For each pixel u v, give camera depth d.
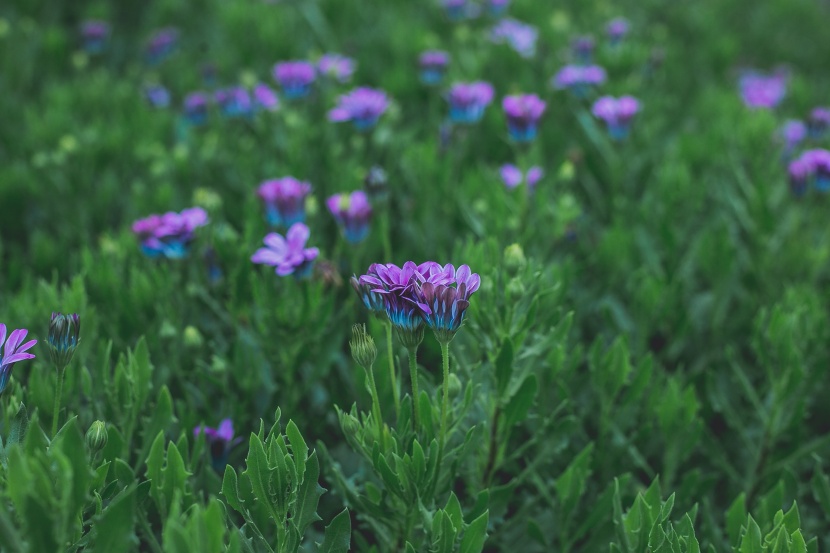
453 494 0.72
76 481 0.61
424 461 0.73
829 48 2.29
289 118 1.30
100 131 1.39
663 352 1.05
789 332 0.92
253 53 1.78
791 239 1.17
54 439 0.67
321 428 0.92
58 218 1.27
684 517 0.76
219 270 1.01
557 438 0.88
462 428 0.84
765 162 1.32
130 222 1.17
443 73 1.48
